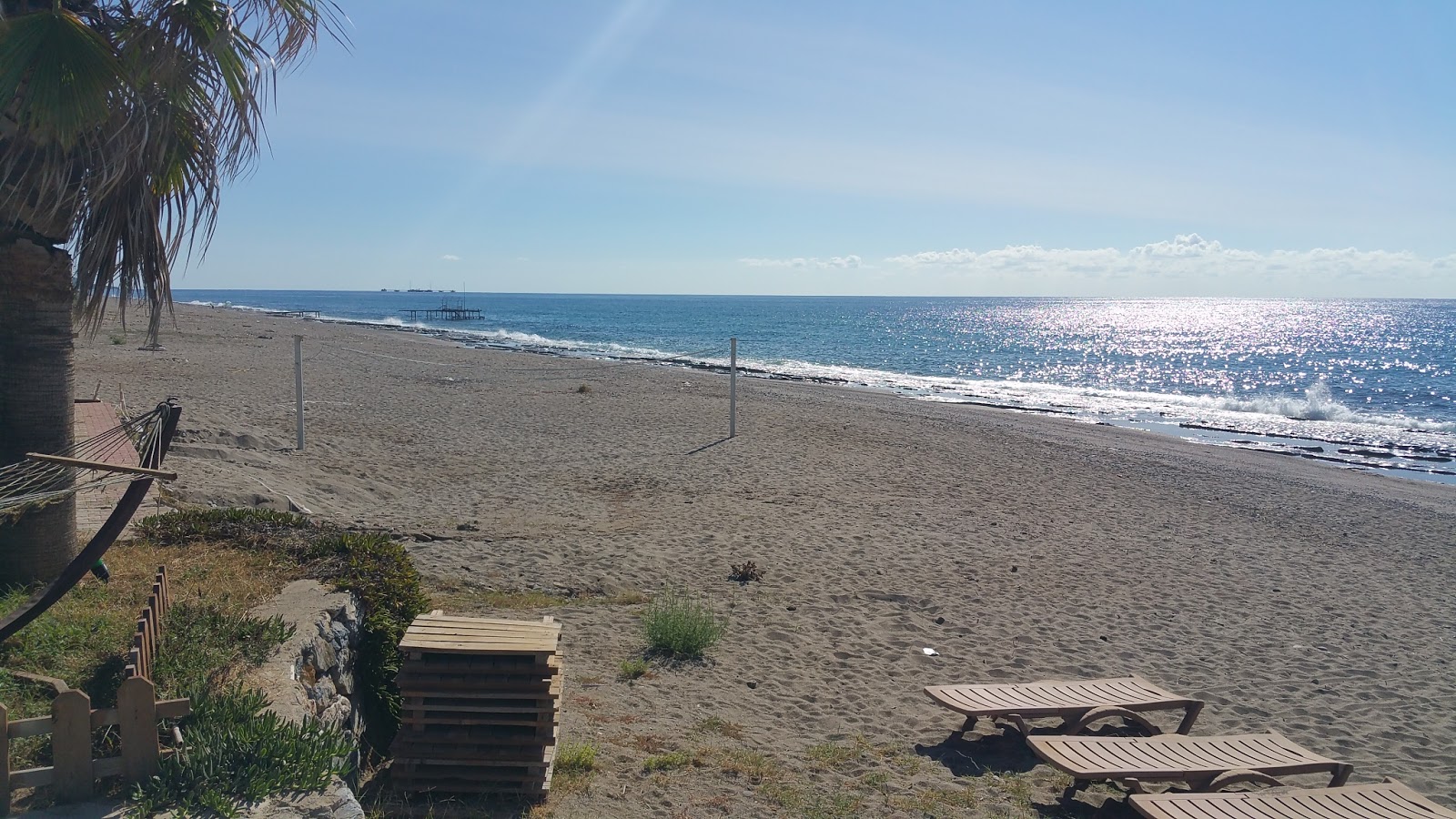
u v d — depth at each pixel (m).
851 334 76.94
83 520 6.90
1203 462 18.34
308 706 4.16
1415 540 12.78
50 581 5.20
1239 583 10.03
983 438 19.50
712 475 14.14
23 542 5.12
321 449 14.18
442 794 4.54
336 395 20.55
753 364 43.75
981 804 5.00
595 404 21.48
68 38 4.40
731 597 8.62
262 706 3.88
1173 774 4.87
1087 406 30.23
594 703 6.02
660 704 6.12
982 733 6.00
